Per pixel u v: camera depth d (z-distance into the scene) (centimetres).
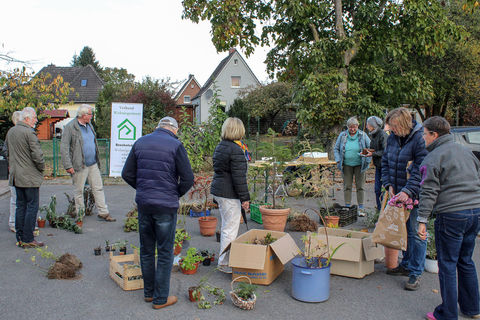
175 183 386
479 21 1898
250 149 1497
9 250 564
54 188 1146
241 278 450
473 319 364
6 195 1036
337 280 464
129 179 394
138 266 441
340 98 1378
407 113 448
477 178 353
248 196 463
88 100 4447
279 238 486
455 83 1978
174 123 405
